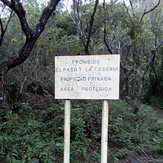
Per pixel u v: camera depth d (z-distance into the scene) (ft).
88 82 13.21
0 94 20.83
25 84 27.53
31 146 16.84
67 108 13.60
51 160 15.87
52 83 31.37
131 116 30.78
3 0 20.44
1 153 15.08
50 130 20.58
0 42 26.50
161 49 57.77
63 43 38.45
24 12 20.99
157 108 53.67
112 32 45.65
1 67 21.16
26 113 23.38
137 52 48.65
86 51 33.35
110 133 23.44
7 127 18.20
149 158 21.36
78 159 17.90
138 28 35.12
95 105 26.58
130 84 43.19
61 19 48.03
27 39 21.42
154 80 60.49
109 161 18.83
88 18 35.17
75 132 20.31
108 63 12.99
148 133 27.63
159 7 54.49
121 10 36.52
